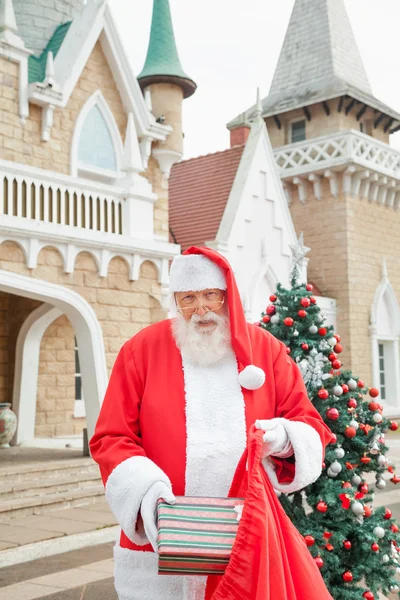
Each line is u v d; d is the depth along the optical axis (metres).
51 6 14.60
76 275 10.23
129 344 2.80
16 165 9.48
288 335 4.41
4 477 9.01
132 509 2.29
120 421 2.60
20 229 9.27
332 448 4.19
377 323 22.95
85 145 12.52
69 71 12.12
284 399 2.75
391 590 4.16
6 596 5.12
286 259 18.50
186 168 20.30
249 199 17.50
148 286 11.39
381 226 23.81
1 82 11.10
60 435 13.06
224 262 2.69
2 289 9.47
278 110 24.75
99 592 5.23
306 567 2.34
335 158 21.98
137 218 11.34
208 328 2.69
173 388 2.62
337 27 25.97
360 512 3.94
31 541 6.81
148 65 15.18
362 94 24.08
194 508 2.28
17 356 12.73
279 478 2.59
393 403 23.59
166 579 2.46
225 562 2.15
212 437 2.53
